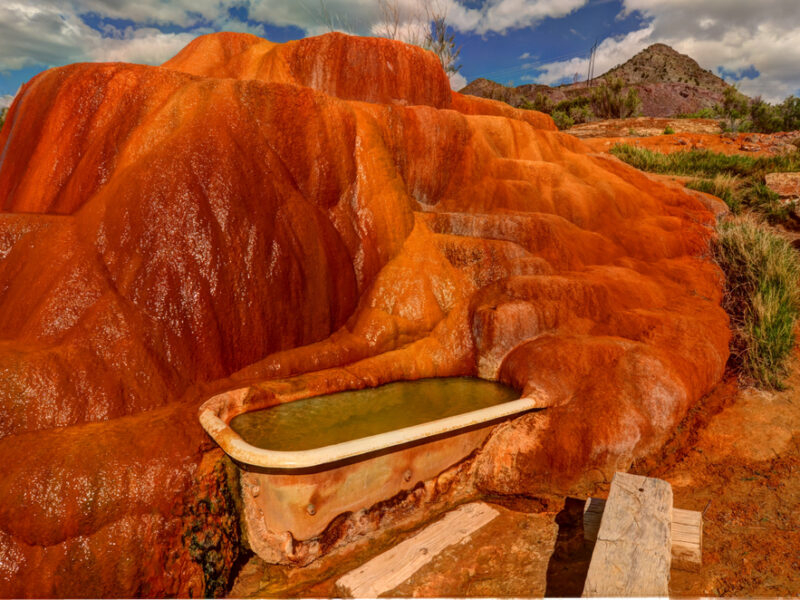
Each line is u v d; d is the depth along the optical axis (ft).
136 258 13.33
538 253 19.69
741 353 18.21
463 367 16.96
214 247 13.87
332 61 22.77
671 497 9.98
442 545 11.66
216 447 11.73
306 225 15.90
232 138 15.08
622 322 17.48
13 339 12.50
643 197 25.81
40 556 9.63
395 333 16.60
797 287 21.86
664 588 8.00
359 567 11.00
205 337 13.48
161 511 10.39
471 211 21.31
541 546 11.66
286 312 15.07
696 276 21.56
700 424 15.58
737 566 10.46
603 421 13.84
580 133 76.23
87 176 14.83
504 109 27.84
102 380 11.84
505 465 13.65
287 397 13.65
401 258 17.97
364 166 18.03
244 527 11.59
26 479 9.82
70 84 15.67
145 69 15.97
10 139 16.89
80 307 12.71
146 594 9.98
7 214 14.05
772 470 13.57
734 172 38.63
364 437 11.89
